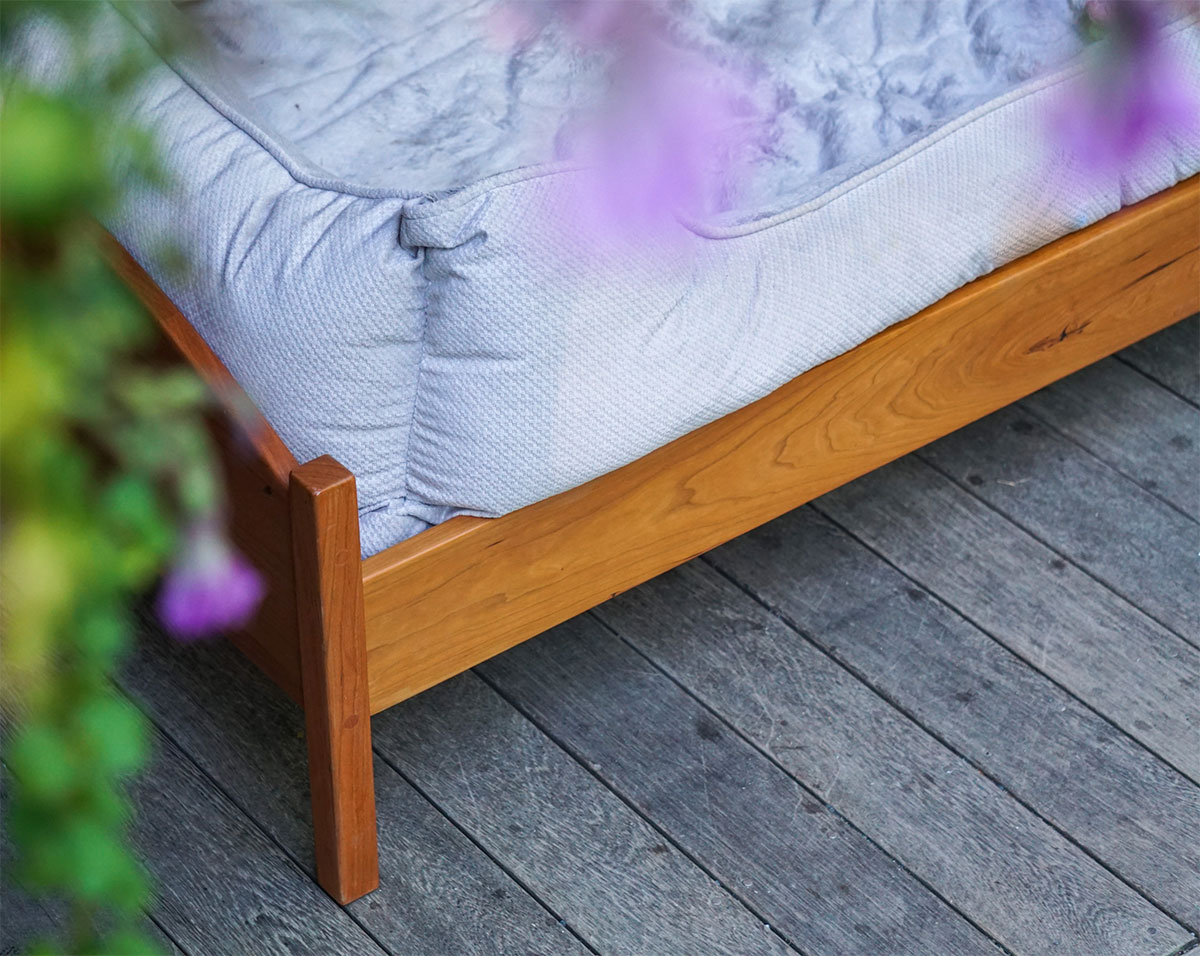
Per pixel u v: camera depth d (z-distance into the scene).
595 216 1.25
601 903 1.46
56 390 0.41
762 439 1.50
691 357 1.32
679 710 1.65
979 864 1.52
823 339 1.43
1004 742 1.64
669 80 1.68
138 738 0.54
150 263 1.24
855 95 1.75
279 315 1.21
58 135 0.38
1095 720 1.67
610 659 1.70
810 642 1.74
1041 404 2.08
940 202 1.50
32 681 0.54
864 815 1.56
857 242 1.44
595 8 1.81
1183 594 1.83
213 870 1.46
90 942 0.59
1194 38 1.68
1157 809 1.59
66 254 0.43
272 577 1.25
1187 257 1.83
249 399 1.17
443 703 1.64
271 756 1.58
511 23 1.78
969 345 1.63
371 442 1.27
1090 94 1.61
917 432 1.68
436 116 1.63
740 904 1.47
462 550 1.30
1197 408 2.10
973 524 1.90
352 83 1.67
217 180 1.29
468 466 1.26
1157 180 1.67
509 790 1.56
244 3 1.71
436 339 1.22
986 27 1.85
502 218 1.19
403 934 1.42
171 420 0.54
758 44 1.83
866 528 1.88
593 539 1.42
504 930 1.43
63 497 0.45
